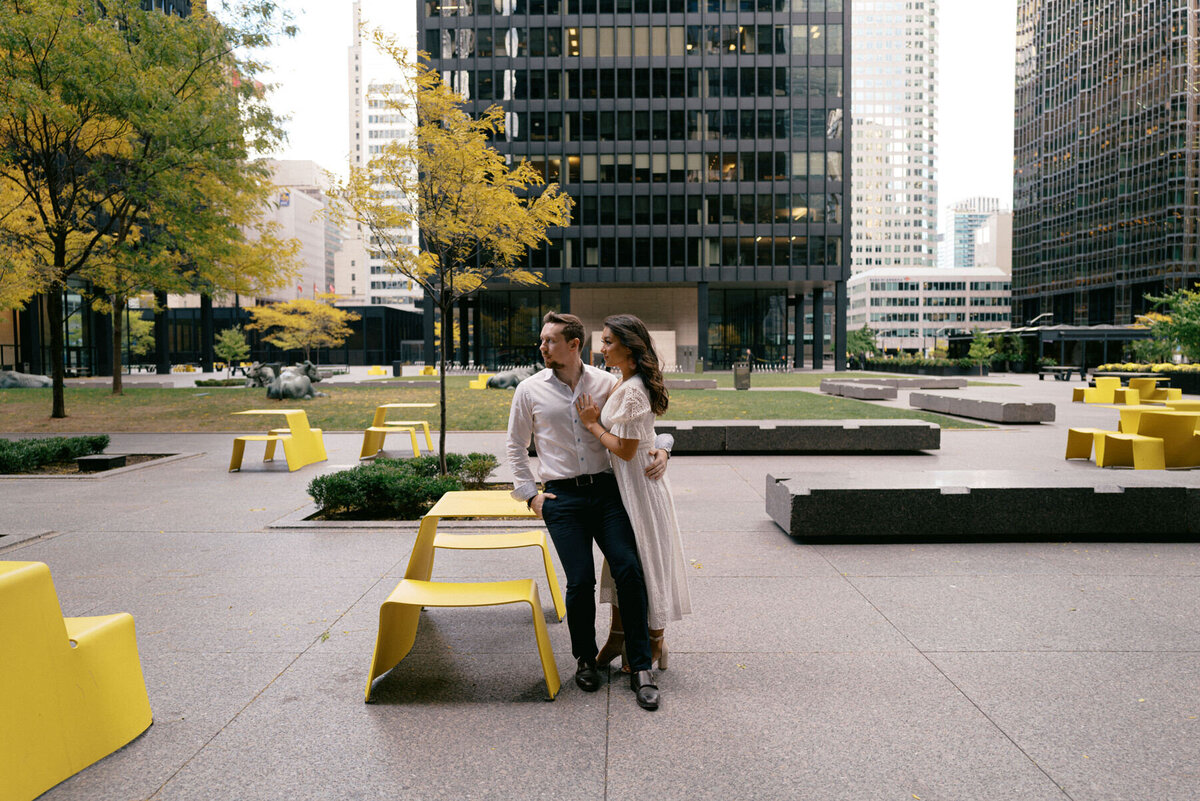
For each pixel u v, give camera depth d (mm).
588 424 3578
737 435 12477
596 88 55844
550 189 12297
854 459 11766
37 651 2764
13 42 14148
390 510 7797
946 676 3730
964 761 2924
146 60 16516
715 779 2807
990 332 60250
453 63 56281
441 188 11047
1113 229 91375
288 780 2814
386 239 11281
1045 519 6551
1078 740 3088
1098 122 93938
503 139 56188
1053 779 2795
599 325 62000
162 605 4891
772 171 55469
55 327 18188
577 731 3199
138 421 17875
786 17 54906
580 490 3688
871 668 3834
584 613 3586
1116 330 47625
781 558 6027
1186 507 6547
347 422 17703
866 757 2957
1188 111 81438
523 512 4547
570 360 3680
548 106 56031
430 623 4629
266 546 6438
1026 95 110312
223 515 7727
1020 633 4320
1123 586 5223
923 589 5180
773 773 2848
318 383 31484
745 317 61438
